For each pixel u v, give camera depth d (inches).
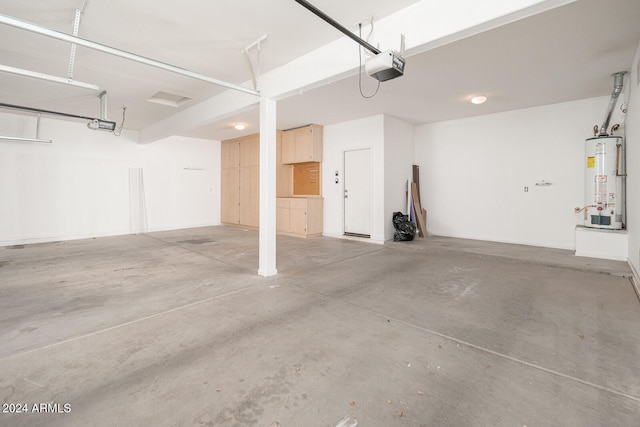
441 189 258.4
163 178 317.4
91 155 272.7
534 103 203.2
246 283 139.7
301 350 81.6
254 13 102.8
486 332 91.6
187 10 101.6
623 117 175.0
